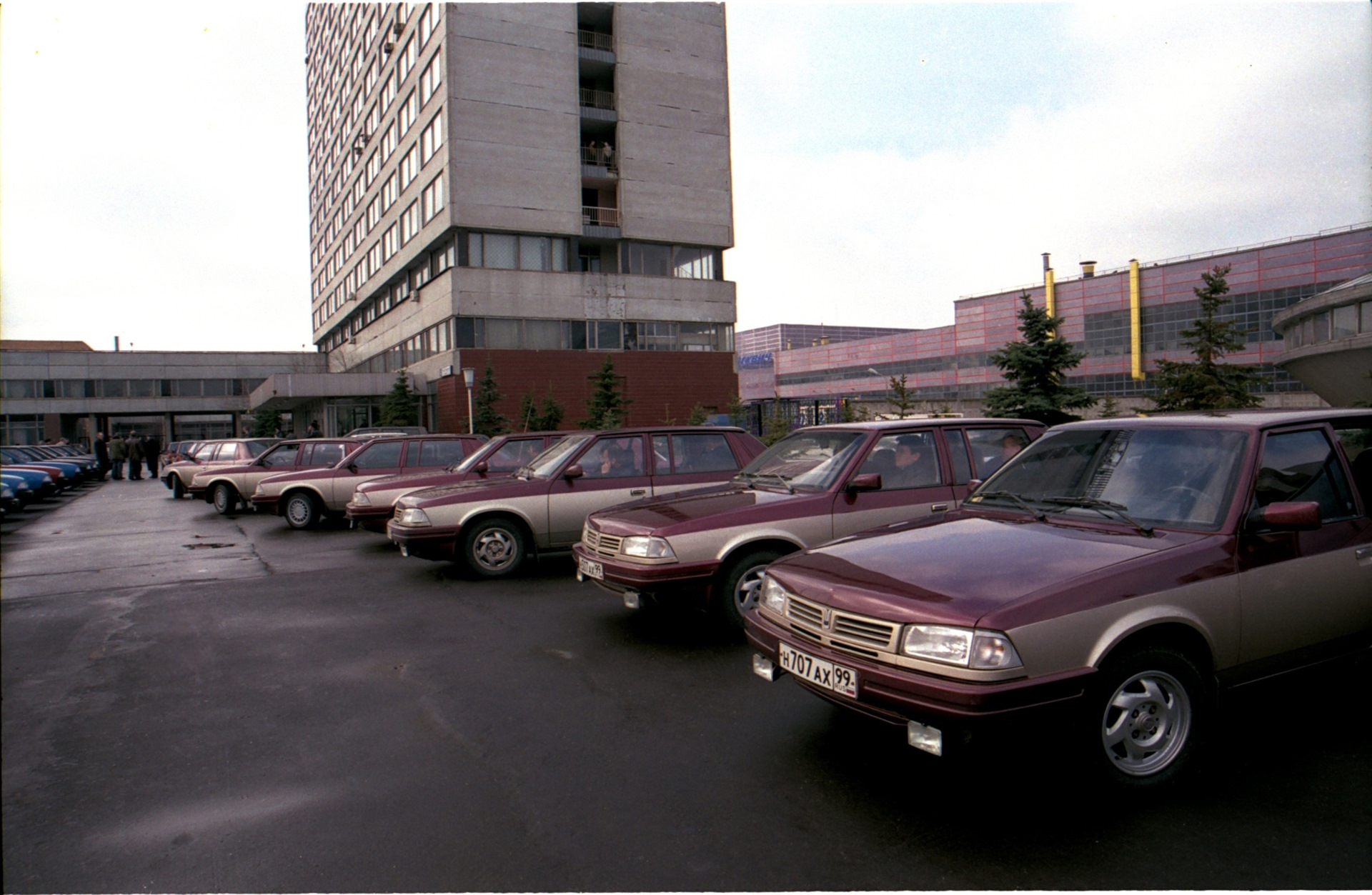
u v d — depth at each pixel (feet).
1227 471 11.76
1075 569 10.37
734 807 10.43
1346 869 8.66
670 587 17.58
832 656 10.75
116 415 191.11
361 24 159.33
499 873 8.98
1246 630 10.98
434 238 114.21
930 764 11.66
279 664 17.72
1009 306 219.41
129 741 13.30
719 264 128.98
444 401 112.98
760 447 29.48
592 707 14.38
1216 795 10.36
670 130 123.54
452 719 14.01
